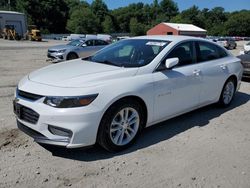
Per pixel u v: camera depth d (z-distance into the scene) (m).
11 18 48.69
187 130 5.17
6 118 5.37
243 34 113.75
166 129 5.18
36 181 3.47
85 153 4.17
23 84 4.25
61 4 109.75
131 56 5.00
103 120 3.97
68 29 107.12
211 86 5.79
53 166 3.80
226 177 3.74
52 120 3.76
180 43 5.23
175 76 4.90
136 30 112.00
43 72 4.59
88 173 3.69
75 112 3.73
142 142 4.62
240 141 4.82
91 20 108.00
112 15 127.62
